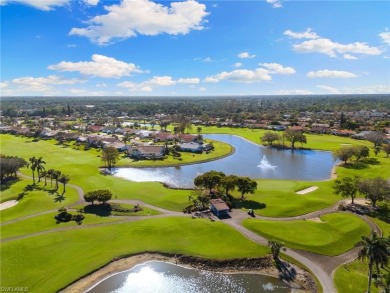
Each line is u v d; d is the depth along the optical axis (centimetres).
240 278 6241
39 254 6775
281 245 6625
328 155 18575
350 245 7288
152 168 15438
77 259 6681
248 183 9969
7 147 19975
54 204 9719
